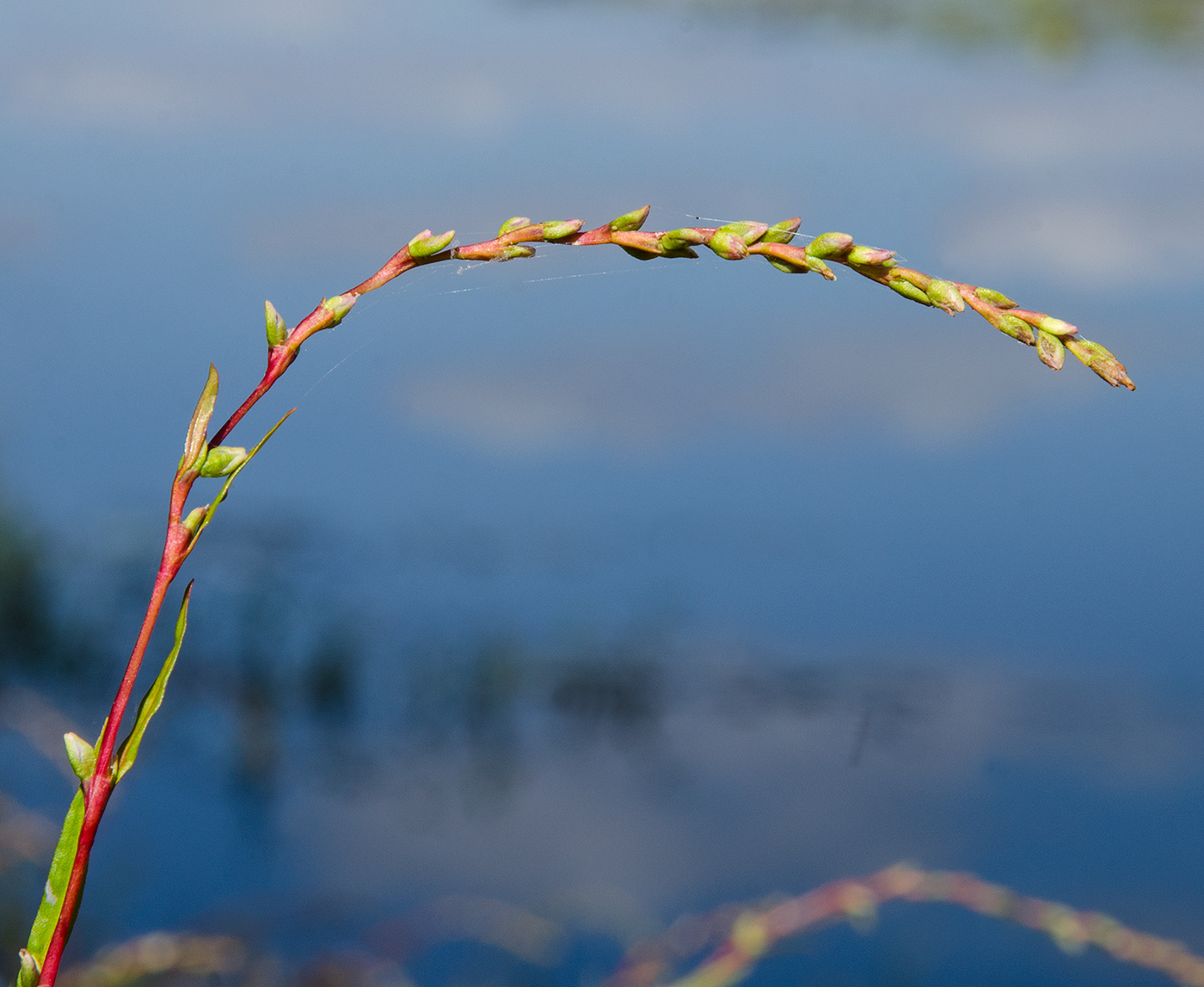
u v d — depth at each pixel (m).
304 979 0.78
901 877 0.54
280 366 0.37
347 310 0.37
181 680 1.89
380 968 0.83
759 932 0.54
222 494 0.37
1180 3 5.64
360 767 1.63
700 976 0.54
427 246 0.38
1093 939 0.54
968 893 0.54
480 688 1.88
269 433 0.37
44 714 1.31
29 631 1.91
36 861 0.89
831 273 0.37
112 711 0.36
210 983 0.68
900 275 0.38
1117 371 0.37
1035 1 5.87
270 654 1.93
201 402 0.37
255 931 0.78
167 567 0.37
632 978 0.63
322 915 0.87
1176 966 0.53
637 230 0.38
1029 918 0.55
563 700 1.91
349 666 1.91
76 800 0.36
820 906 0.55
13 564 2.00
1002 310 0.37
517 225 0.38
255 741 1.67
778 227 0.37
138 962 0.58
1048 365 0.37
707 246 0.38
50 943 0.36
